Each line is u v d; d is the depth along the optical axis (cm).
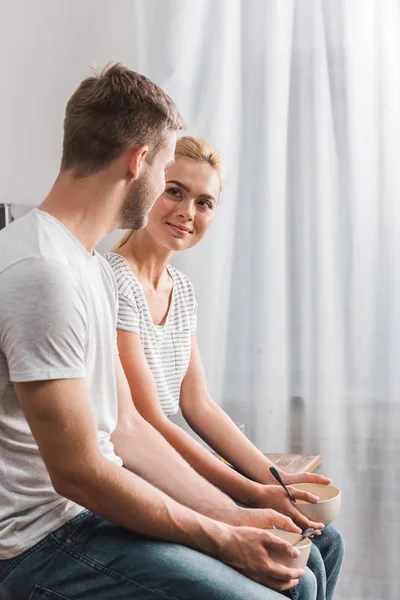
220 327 243
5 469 113
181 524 114
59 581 112
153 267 167
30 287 106
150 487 114
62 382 106
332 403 238
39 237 111
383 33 232
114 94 117
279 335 240
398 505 235
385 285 234
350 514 237
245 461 168
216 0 239
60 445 107
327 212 236
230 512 136
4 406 112
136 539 114
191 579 111
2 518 113
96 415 122
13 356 106
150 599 111
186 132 241
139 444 141
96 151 117
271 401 241
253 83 239
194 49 241
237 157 240
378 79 232
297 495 150
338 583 237
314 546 149
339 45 234
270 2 236
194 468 154
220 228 241
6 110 246
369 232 234
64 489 110
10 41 246
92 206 119
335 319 237
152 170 122
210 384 244
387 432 236
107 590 112
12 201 247
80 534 114
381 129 233
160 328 166
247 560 117
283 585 119
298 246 238
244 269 241
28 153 247
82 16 245
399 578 235
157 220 163
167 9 241
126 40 244
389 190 233
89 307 116
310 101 235
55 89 246
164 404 166
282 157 237
